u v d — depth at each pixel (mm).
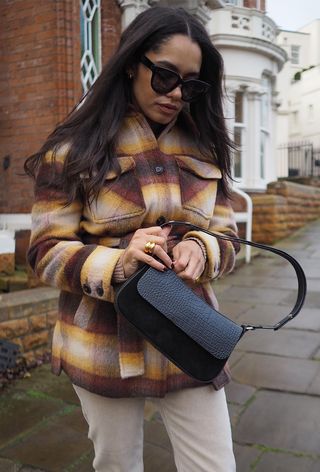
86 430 2898
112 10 6043
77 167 1407
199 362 1336
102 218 1446
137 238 1353
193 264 1385
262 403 3242
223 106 1689
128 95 1525
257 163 11148
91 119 1467
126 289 1310
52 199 1455
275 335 4547
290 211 9953
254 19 10703
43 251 1428
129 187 1440
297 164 21734
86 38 5777
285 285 6422
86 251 1393
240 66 10742
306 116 26719
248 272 7223
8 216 5605
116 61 1458
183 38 1429
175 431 1535
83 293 1418
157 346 1318
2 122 5559
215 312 1384
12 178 5562
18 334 3617
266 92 11422
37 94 5332
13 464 2574
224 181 1687
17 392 3359
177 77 1434
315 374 3676
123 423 1533
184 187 1520
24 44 5344
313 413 3092
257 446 2740
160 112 1488
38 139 5367
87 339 1476
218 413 1506
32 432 2883
